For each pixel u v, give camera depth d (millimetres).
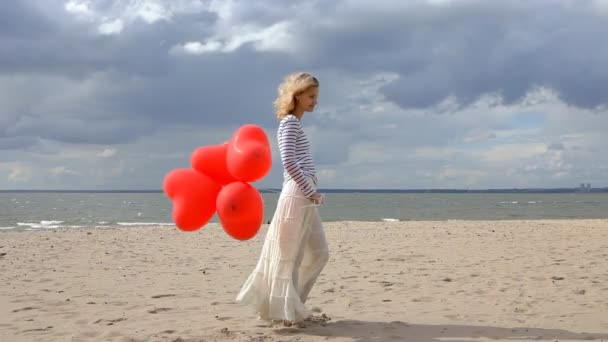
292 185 3770
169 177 3820
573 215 36125
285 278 3732
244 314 4547
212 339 3684
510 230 14102
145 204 71750
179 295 5547
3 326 4168
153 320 4344
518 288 5719
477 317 4375
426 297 5270
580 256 8477
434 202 83500
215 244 11164
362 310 4680
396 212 43875
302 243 3812
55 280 6539
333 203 78000
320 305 4930
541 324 4113
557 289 5625
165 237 12930
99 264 8047
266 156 3553
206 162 3795
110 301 5211
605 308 4680
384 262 7992
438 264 7707
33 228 20969
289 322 3939
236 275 6996
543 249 9523
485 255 8742
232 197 3521
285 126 3703
